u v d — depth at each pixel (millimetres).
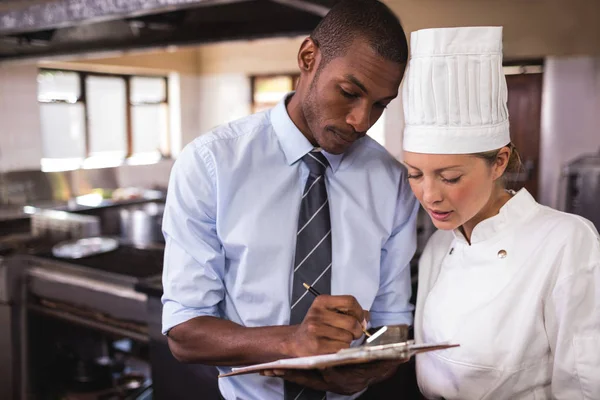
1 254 3414
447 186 1104
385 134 3395
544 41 5395
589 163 4469
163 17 3027
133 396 2311
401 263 1380
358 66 1082
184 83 8609
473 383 1173
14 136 6508
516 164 1215
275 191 1268
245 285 1256
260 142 1281
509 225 1180
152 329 2230
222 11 2967
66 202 6621
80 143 7398
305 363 915
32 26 2926
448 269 1257
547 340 1140
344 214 1310
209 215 1242
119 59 7539
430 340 1252
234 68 8430
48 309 2754
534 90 5652
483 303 1171
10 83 6426
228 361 1162
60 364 3010
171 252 1244
